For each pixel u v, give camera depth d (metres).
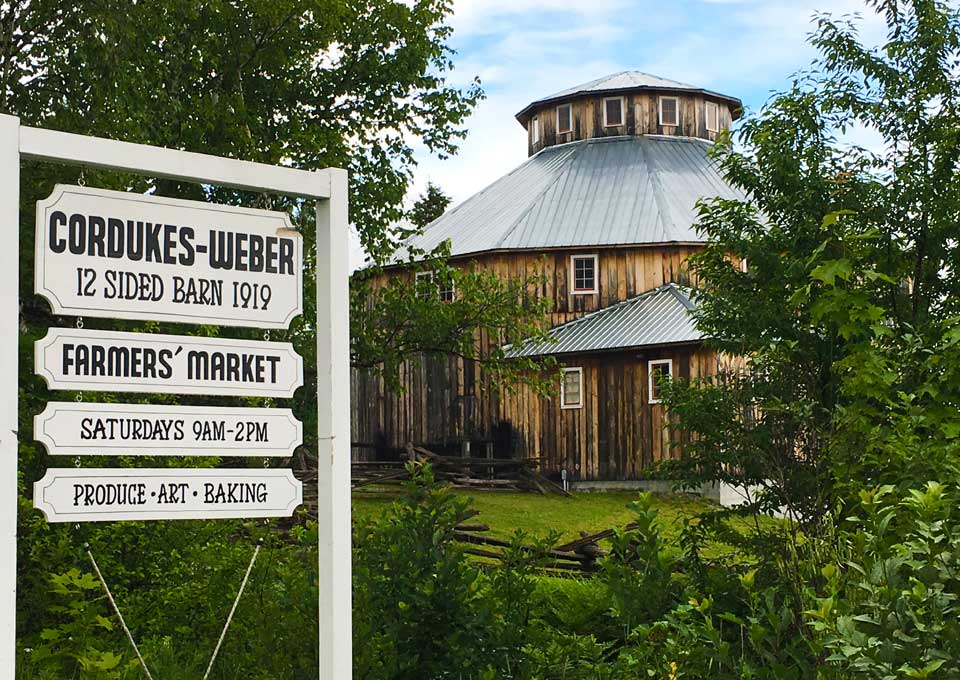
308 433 20.69
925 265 10.76
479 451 34.94
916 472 6.47
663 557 7.01
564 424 33.41
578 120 40.81
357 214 24.19
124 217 5.19
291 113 24.31
